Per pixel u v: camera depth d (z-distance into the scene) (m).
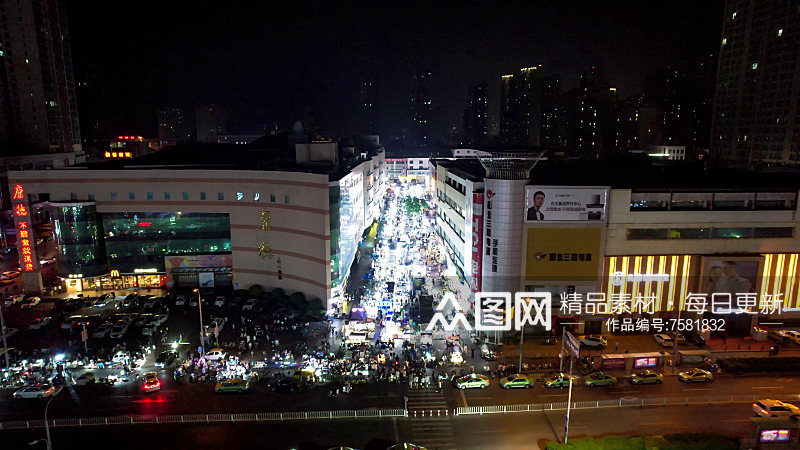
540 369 61.38
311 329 73.94
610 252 70.62
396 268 106.38
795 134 138.38
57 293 90.00
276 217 85.25
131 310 82.19
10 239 125.88
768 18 146.75
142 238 90.56
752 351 65.50
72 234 87.19
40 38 151.62
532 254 70.06
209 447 46.38
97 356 64.81
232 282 92.00
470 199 79.81
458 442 47.06
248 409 52.47
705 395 55.47
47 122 154.25
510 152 68.94
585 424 49.94
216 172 87.38
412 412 52.06
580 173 89.19
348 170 101.00
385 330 73.75
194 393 55.88
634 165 113.62
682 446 44.09
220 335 72.06
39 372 60.00
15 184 87.06
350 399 54.66
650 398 54.56
